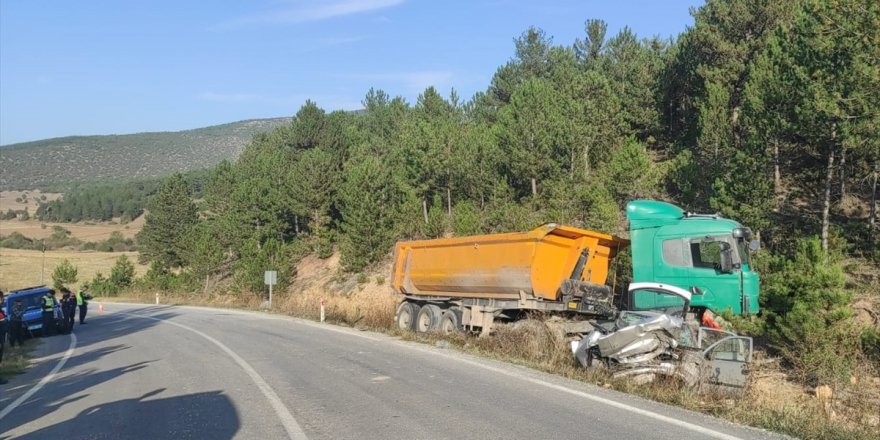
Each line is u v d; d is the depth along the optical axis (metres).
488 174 35.12
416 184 40.03
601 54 52.97
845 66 16.45
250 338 19.12
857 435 7.35
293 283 45.78
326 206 49.03
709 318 12.74
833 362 11.20
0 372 13.72
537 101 34.16
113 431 7.86
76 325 31.17
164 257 72.19
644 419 7.72
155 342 19.36
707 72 31.31
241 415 8.42
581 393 9.38
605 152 32.72
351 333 20.17
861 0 14.47
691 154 28.39
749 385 9.91
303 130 56.12
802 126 19.50
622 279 16.38
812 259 12.55
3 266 91.56
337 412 8.43
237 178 63.34
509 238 15.77
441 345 15.92
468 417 7.93
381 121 62.09
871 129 16.56
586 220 24.44
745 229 13.13
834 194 25.80
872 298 15.84
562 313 15.32
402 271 20.19
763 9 29.34
